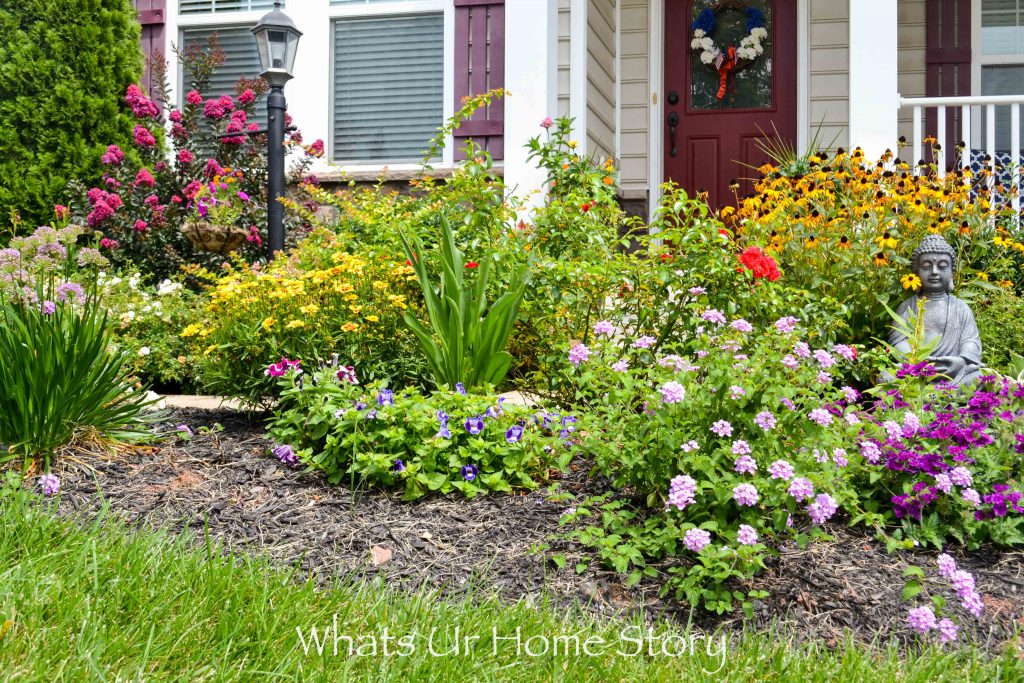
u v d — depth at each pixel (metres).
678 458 2.55
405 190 6.93
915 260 4.08
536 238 4.55
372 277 4.22
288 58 5.70
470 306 3.75
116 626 1.86
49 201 6.74
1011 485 2.82
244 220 6.50
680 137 7.68
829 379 2.64
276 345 3.73
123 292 5.60
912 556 2.61
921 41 7.51
